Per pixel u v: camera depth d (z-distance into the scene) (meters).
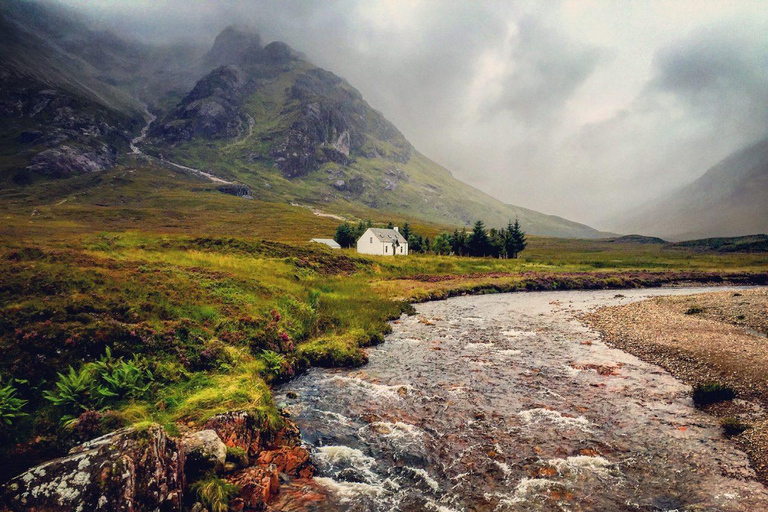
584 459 11.59
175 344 15.41
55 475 7.20
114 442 7.64
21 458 8.38
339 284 44.28
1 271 16.47
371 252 102.44
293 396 16.27
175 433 9.92
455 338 26.89
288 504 9.34
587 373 19.34
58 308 14.34
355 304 34.12
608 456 11.74
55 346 12.32
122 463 7.29
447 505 9.63
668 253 173.88
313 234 155.00
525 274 73.94
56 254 21.88
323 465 11.32
